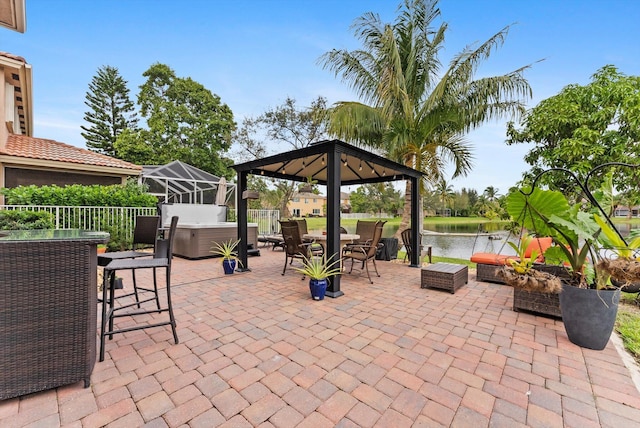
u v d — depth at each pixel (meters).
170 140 18.25
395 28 7.74
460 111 7.28
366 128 7.79
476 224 24.66
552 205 2.65
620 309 3.67
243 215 5.59
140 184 9.12
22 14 4.68
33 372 1.68
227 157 20.39
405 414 1.66
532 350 2.45
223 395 1.80
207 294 3.98
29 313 1.67
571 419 1.63
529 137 6.70
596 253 2.57
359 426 1.57
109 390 1.83
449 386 1.93
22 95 8.23
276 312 3.28
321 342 2.54
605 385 1.96
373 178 7.48
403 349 2.44
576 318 2.52
